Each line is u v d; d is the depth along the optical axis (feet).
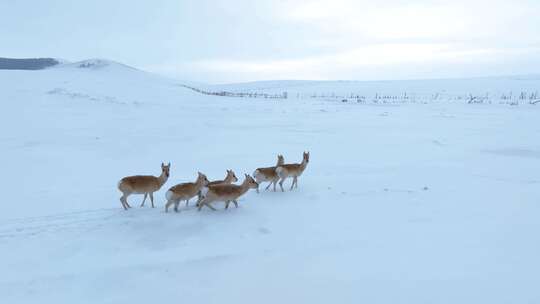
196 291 21.12
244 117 103.76
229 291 21.06
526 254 24.61
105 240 27.86
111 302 20.21
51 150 62.69
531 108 128.88
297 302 19.77
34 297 20.75
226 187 33.65
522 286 20.57
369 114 114.32
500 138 75.56
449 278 21.62
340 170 51.11
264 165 55.31
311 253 25.52
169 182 45.34
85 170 51.85
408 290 20.51
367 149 67.10
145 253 25.89
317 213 33.40
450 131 85.30
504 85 249.14
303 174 48.96
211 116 103.91
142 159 59.26
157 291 21.20
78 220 31.68
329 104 146.00
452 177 46.73
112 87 145.38
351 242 27.20
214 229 29.81
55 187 42.73
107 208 34.86
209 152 64.23
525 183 43.68
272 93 272.72
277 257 25.04
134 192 33.99
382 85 303.48
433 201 36.47
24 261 24.71
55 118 90.79
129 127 84.84
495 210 33.65
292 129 87.45
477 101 157.48
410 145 70.54
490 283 20.95
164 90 157.38
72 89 128.98
